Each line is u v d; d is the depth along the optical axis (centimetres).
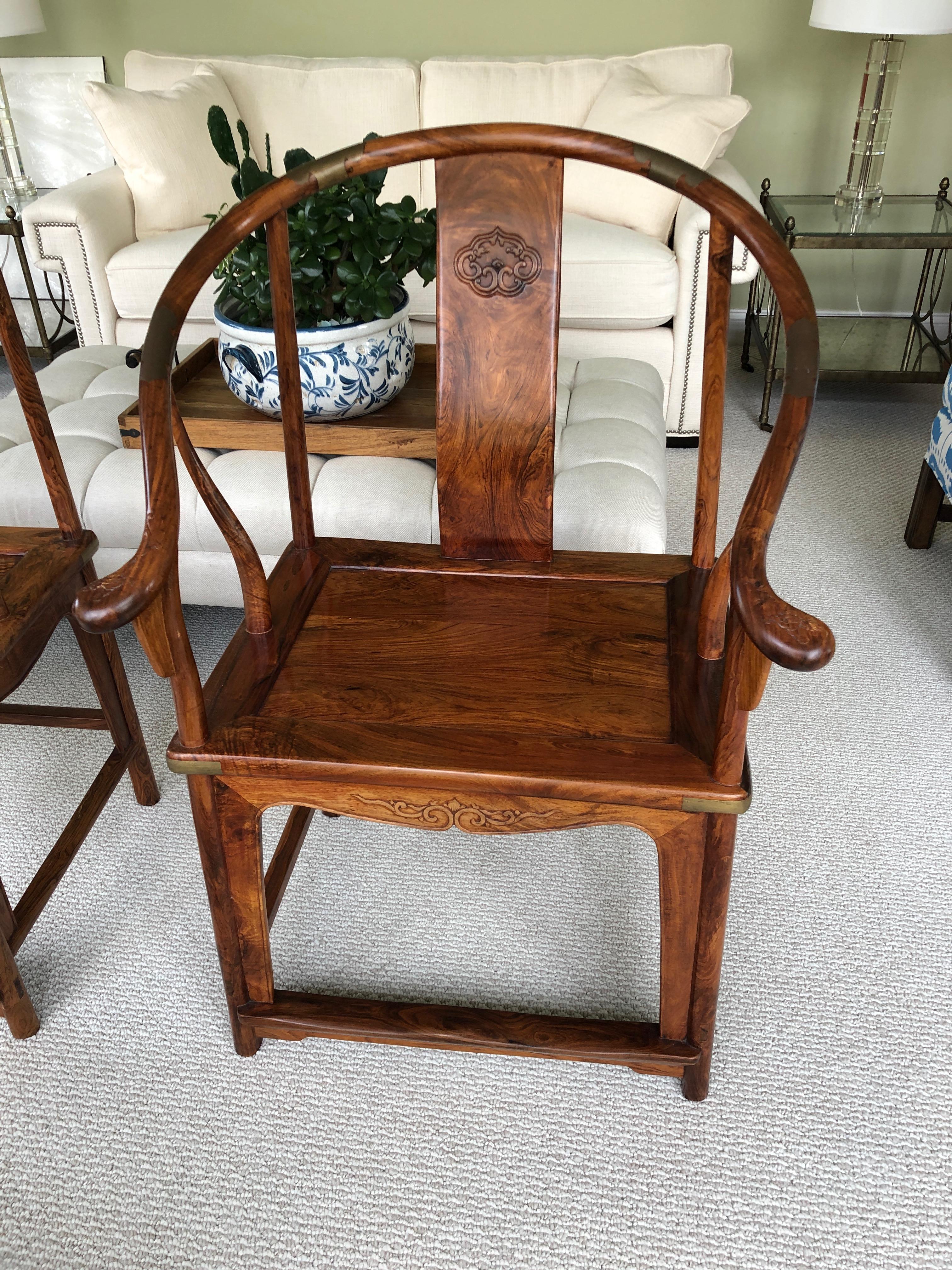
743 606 76
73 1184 109
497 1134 114
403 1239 104
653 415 190
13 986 120
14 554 129
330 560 126
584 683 104
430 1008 117
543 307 110
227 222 99
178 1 331
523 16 327
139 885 147
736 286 360
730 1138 113
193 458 103
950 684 187
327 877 149
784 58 326
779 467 82
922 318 302
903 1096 118
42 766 169
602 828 158
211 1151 113
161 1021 127
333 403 166
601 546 156
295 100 296
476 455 118
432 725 98
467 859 152
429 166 299
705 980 105
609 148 98
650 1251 103
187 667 92
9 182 323
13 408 194
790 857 151
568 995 130
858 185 290
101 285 270
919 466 266
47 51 342
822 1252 102
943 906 143
